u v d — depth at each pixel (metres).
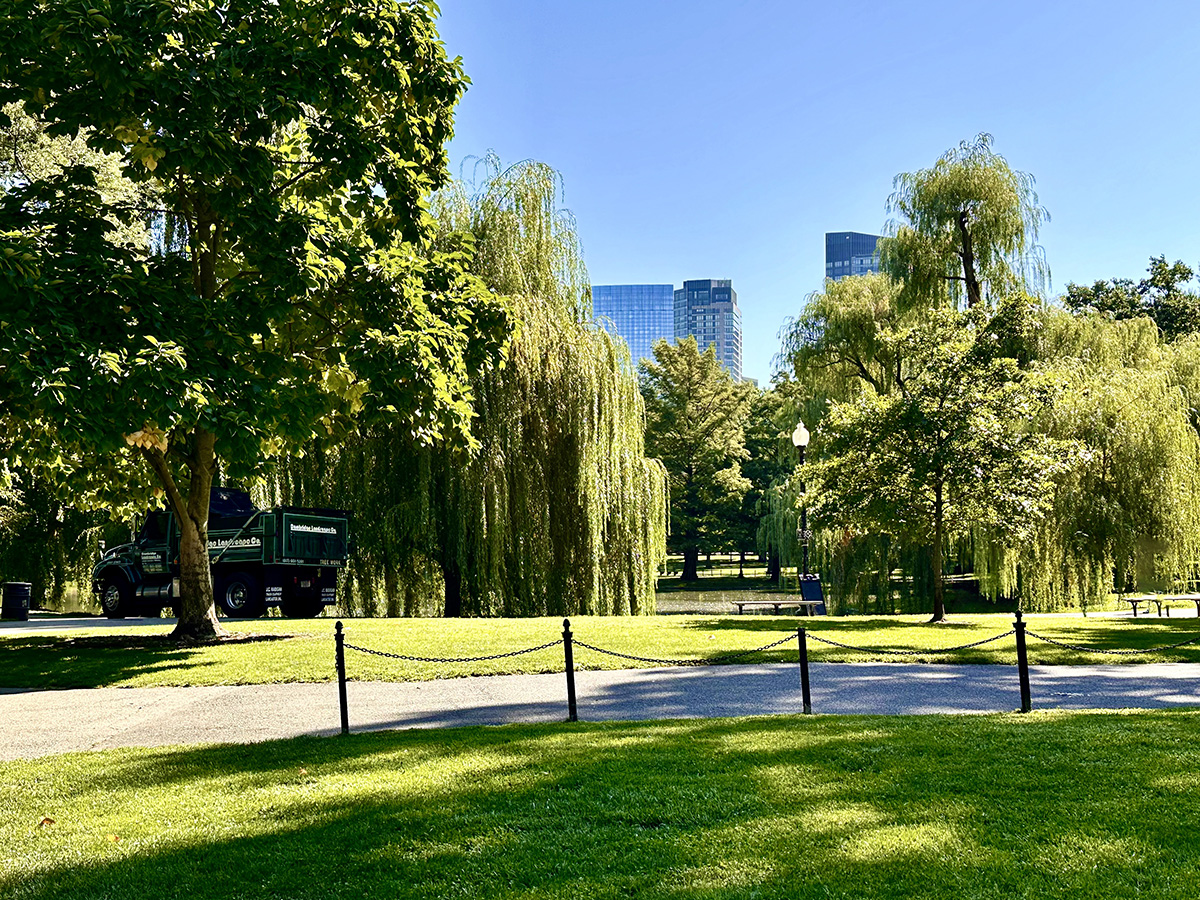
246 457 12.58
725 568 90.62
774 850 5.86
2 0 12.20
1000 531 21.16
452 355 16.55
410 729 10.21
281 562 23.44
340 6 14.50
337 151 14.73
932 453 19.95
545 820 6.58
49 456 16.97
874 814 6.50
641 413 28.67
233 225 13.98
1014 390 20.73
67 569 35.47
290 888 5.57
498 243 26.42
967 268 34.12
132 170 14.46
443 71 15.61
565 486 26.72
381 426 25.77
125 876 5.84
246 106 13.20
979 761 7.87
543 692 12.60
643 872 5.60
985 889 5.21
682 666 14.67
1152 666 14.38
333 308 16.25
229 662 15.04
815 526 22.14
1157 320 59.00
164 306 12.91
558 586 26.62
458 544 25.52
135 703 12.58
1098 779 7.21
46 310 11.46
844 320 36.41
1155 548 25.30
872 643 16.33
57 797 7.74
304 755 8.91
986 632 18.06
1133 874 5.37
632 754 8.45
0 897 5.61
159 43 13.02
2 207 15.06
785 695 12.09
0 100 13.52
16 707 12.53
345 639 16.89
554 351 26.41
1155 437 25.25
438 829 6.46
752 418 75.12
